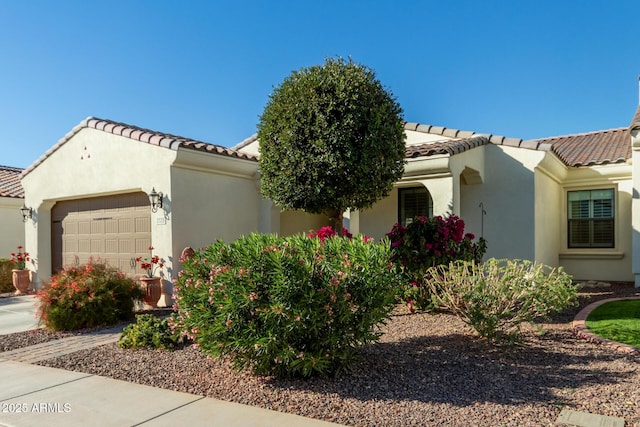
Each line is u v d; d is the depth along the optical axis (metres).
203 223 11.25
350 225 12.58
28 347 7.52
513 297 6.54
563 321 8.13
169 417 4.36
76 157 12.66
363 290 5.27
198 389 5.16
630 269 13.59
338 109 8.66
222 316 5.01
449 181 10.52
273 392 4.96
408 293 8.64
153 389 5.20
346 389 4.98
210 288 5.20
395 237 9.05
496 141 12.05
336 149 8.63
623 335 6.82
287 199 9.21
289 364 5.15
